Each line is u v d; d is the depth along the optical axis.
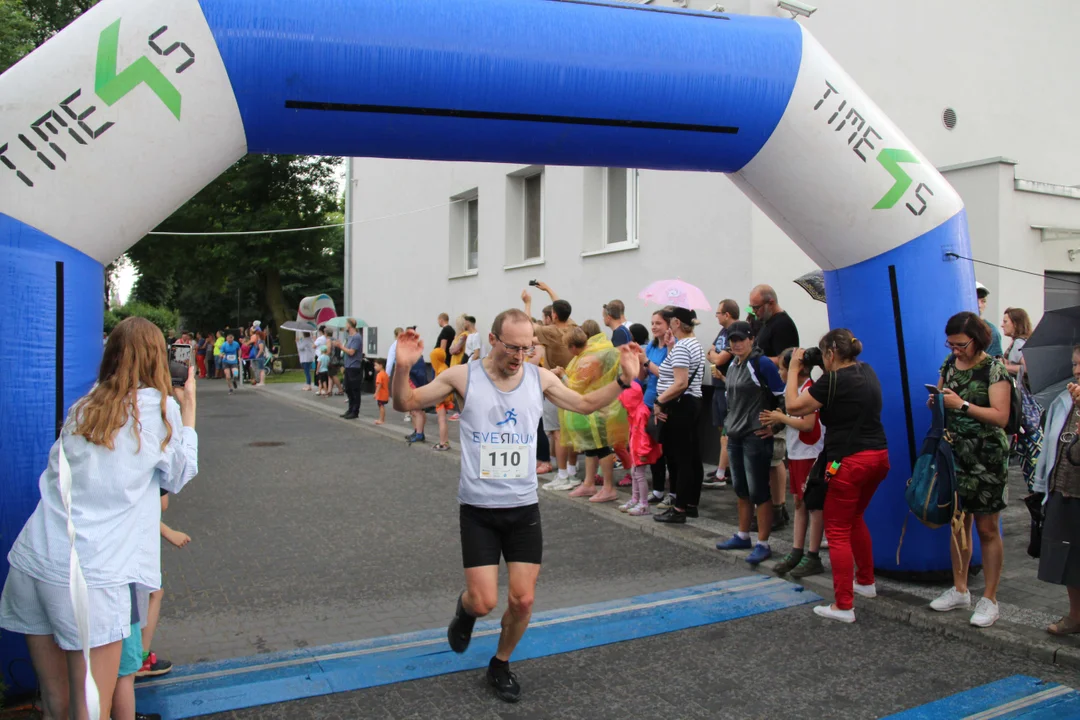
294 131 3.86
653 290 7.86
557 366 7.63
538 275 12.25
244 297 42.03
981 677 3.80
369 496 7.92
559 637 4.28
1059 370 4.32
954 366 4.49
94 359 3.69
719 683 3.75
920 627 4.44
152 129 3.52
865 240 4.89
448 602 4.92
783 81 4.48
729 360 5.82
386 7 3.80
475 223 14.95
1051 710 3.46
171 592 5.11
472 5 3.96
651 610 4.69
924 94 9.90
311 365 20.14
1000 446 4.28
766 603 4.81
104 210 3.53
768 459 5.44
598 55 4.10
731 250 8.65
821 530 5.19
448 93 3.89
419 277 16.44
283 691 3.63
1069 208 9.70
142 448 2.78
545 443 9.07
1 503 3.38
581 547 6.12
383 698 3.59
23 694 3.47
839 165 4.70
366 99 3.82
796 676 3.82
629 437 7.21
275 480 8.72
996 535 4.29
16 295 3.37
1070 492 3.89
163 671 3.82
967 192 9.28
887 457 4.53
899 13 9.61
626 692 3.66
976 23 10.42
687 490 6.59
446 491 8.14
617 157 4.45
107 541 2.69
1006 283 9.09
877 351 4.98
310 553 5.96
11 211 3.36
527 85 4.00
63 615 2.65
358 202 19.56
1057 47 11.43
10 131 3.35
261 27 3.61
